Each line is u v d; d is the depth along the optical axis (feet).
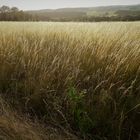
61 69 9.43
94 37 14.25
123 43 12.07
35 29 22.90
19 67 10.95
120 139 6.56
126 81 8.77
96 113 7.16
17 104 8.34
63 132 6.84
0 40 14.28
